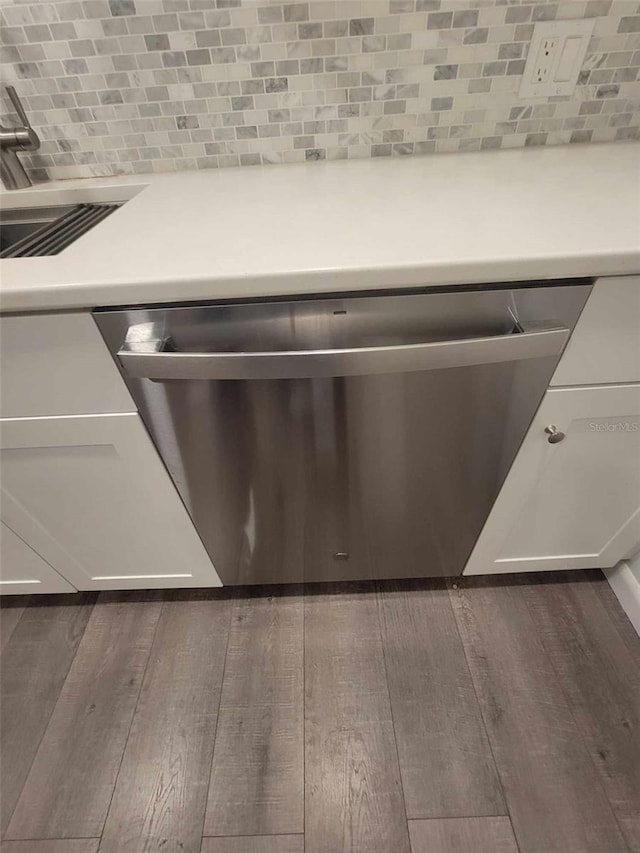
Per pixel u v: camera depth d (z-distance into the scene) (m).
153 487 0.82
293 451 0.75
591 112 0.95
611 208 0.66
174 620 1.14
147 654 1.08
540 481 0.83
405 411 0.69
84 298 0.56
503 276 0.56
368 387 0.66
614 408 0.71
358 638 1.09
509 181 0.80
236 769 0.90
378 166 0.96
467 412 0.70
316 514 0.89
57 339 0.61
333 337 0.63
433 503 0.87
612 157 0.90
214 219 0.72
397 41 0.87
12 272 0.57
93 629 1.14
